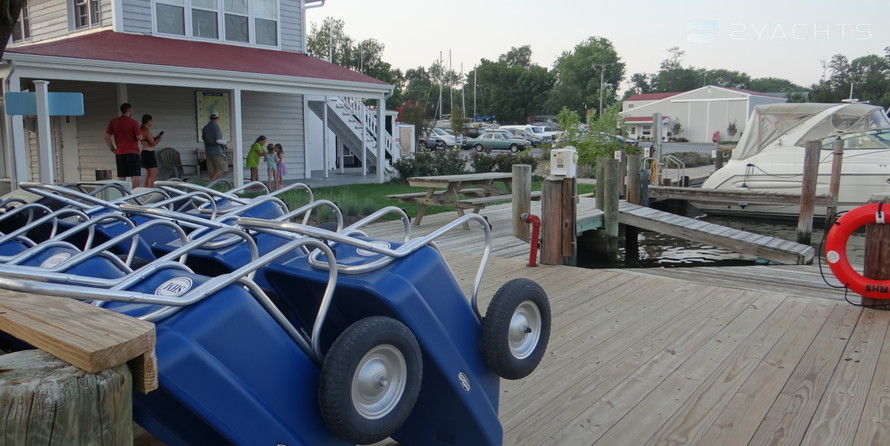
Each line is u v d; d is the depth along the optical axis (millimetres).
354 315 2344
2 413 1124
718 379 3750
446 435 2506
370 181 17406
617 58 94750
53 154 17031
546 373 3861
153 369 1344
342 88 15797
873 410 3307
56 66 11312
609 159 9680
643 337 4508
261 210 4133
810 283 6625
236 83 13867
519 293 2561
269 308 1963
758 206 13742
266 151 16188
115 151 11953
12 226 4367
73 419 1187
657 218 9750
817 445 2959
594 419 3262
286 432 1866
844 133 12867
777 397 3488
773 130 13969
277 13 17453
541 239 7082
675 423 3205
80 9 15828
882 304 5105
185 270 2070
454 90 96062
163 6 15359
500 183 16578
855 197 12258
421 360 2160
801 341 4383
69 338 1269
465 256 7582
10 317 1405
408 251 2309
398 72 77000
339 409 1896
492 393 2600
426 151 18766
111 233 3666
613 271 6652
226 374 1739
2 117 13859
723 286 6238
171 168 15445
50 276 1887
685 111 56344
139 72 12359
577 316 5031
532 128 43781
